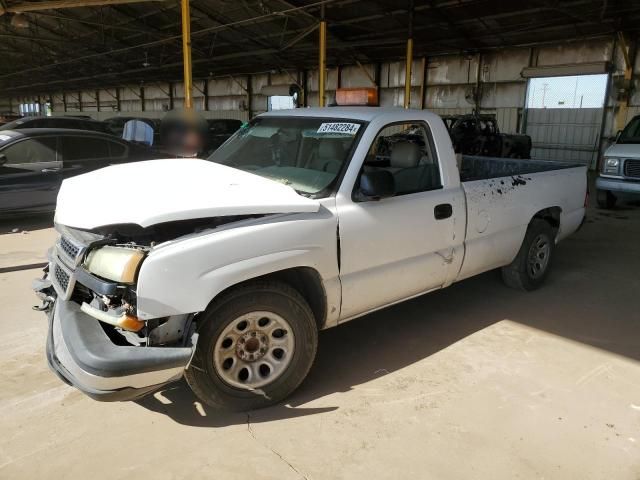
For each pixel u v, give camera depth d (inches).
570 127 705.6
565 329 164.4
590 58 667.4
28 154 304.2
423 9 600.7
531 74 710.5
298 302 116.7
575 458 102.8
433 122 150.0
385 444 106.2
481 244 163.6
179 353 97.0
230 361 112.3
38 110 2219.5
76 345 95.9
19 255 241.9
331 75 991.6
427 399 123.2
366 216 128.0
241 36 840.9
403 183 143.6
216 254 102.8
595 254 257.3
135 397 98.7
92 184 122.4
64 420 113.0
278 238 111.0
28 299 183.3
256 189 117.0
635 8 546.9
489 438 108.6
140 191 111.0
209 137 558.9
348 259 125.5
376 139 136.6
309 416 115.5
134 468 98.1
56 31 983.0
